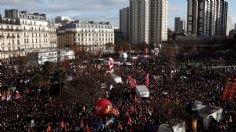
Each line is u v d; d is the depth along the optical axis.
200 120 40.78
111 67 95.88
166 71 98.56
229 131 38.09
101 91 66.62
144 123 41.69
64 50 155.12
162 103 51.84
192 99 55.66
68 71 93.12
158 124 40.53
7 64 129.62
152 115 45.81
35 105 54.22
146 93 58.19
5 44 156.50
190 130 39.16
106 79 76.06
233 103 52.50
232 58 160.75
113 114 45.28
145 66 114.38
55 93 66.31
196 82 76.62
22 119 45.47
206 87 68.31
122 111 47.94
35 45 181.38
